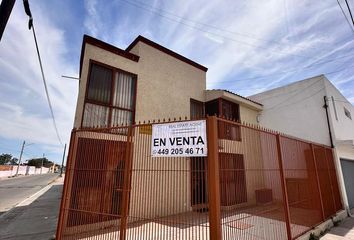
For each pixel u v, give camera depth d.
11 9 3.71
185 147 3.71
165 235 4.88
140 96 7.79
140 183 5.36
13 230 6.38
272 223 4.64
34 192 16.48
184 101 9.38
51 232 6.12
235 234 4.00
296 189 5.39
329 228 6.27
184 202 4.63
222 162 3.86
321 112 9.84
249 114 11.74
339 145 9.15
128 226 5.21
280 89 11.70
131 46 8.77
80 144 5.20
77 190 4.92
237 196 4.00
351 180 9.77
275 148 4.99
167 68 9.03
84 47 7.08
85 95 6.44
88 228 4.66
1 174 37.47
